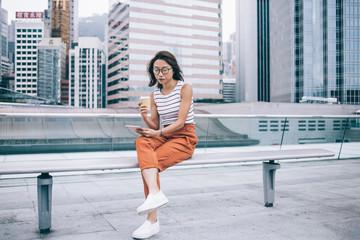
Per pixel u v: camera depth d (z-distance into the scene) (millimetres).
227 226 2582
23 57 188125
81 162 2248
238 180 4738
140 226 2393
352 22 77125
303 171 5723
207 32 129750
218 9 132250
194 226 2580
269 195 3197
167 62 2439
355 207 3201
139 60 122250
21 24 189750
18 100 73125
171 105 2510
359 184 4492
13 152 7160
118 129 8109
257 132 9086
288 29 88625
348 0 77188
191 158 2525
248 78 140125
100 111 22734
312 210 3086
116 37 134875
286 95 89438
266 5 143000
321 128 8875
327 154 3150
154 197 2066
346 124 8562
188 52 126000
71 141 7641
